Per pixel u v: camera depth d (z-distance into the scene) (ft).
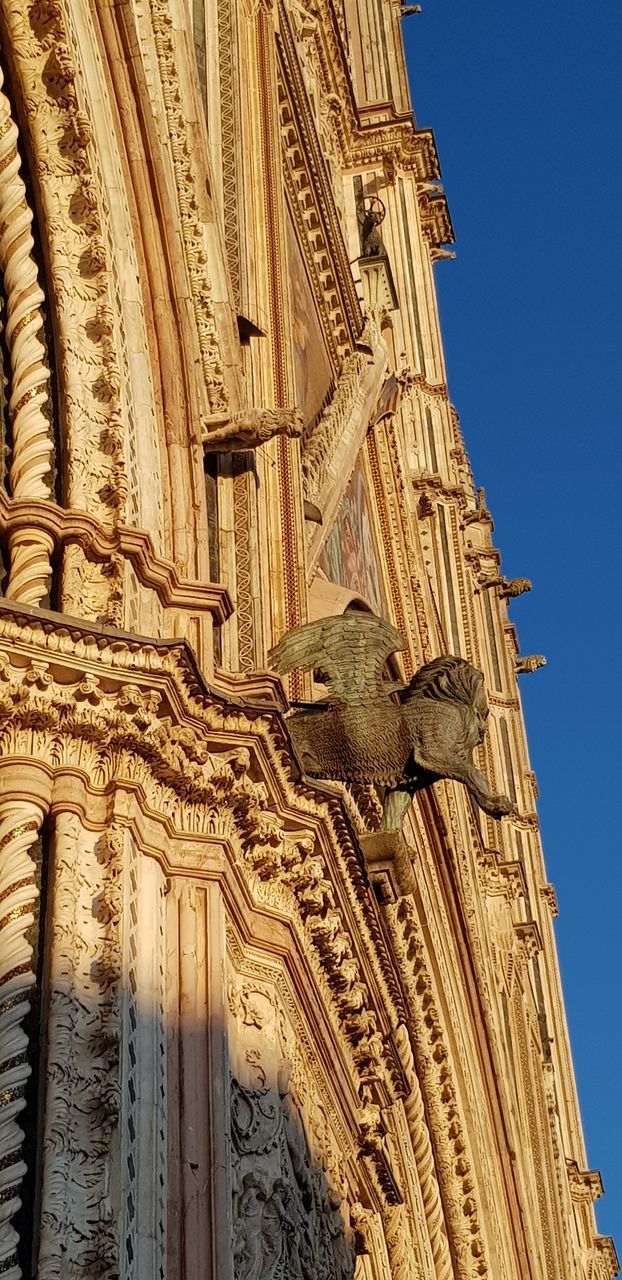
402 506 75.10
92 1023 28.09
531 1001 93.81
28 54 37.65
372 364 66.74
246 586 41.42
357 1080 39.81
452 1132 63.31
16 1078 26.94
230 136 50.21
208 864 32.27
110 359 36.60
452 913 69.26
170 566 35.17
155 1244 26.94
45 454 35.09
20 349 36.04
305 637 38.81
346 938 37.55
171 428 38.22
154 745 31.42
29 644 30.40
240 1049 32.65
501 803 37.11
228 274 44.24
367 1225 41.34
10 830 29.43
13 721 30.40
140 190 39.42
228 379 41.29
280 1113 33.06
